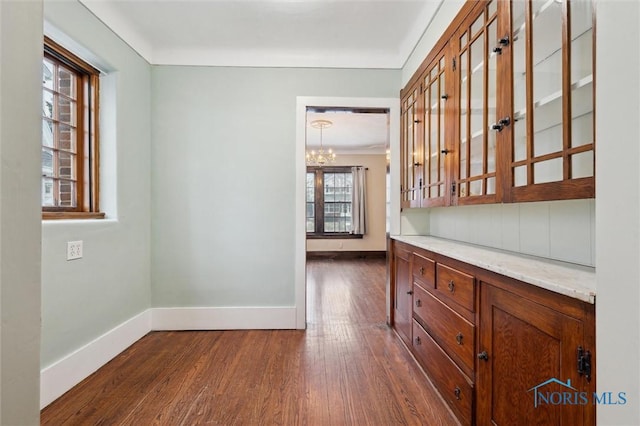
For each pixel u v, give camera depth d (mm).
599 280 662
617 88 620
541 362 988
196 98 2820
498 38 1405
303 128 2859
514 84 1311
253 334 2689
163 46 2756
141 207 2650
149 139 2775
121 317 2371
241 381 1920
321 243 7109
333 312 3271
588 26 1002
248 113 2844
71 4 1893
